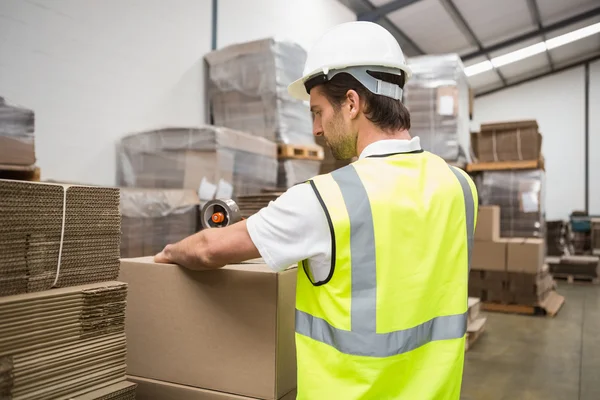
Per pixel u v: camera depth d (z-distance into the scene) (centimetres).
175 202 273
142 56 367
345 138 103
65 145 307
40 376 100
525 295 530
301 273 97
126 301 131
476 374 340
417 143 104
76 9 314
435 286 95
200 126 297
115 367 117
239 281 121
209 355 124
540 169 548
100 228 118
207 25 434
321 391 90
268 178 334
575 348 404
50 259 105
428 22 794
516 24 872
